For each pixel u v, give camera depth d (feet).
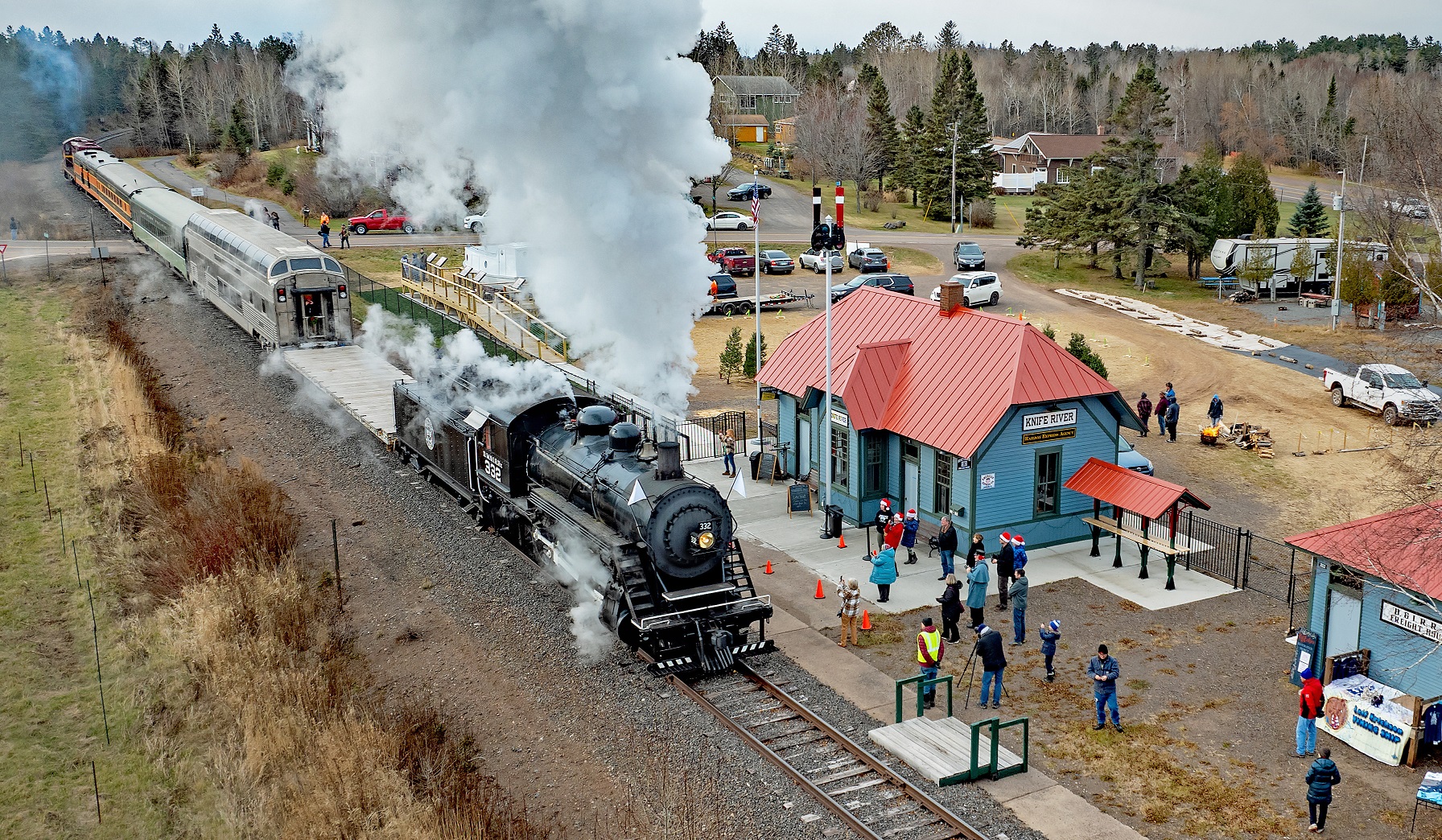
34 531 80.53
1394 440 105.81
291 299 122.11
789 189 270.67
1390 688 53.62
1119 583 71.10
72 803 49.78
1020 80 512.22
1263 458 101.60
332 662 60.39
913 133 262.06
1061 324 156.76
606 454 64.03
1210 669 59.21
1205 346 144.97
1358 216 184.44
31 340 134.72
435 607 66.95
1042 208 266.36
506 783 49.14
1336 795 47.50
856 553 76.69
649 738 51.42
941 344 81.25
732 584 60.39
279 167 227.81
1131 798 47.26
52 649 63.82
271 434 100.63
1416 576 52.01
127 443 97.14
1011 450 74.08
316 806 46.68
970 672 59.11
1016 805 46.50
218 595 66.64
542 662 59.47
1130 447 89.61
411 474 90.63
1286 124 368.89
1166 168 225.15
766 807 45.68
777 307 161.68
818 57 569.64
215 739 54.13
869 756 49.39
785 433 92.48
